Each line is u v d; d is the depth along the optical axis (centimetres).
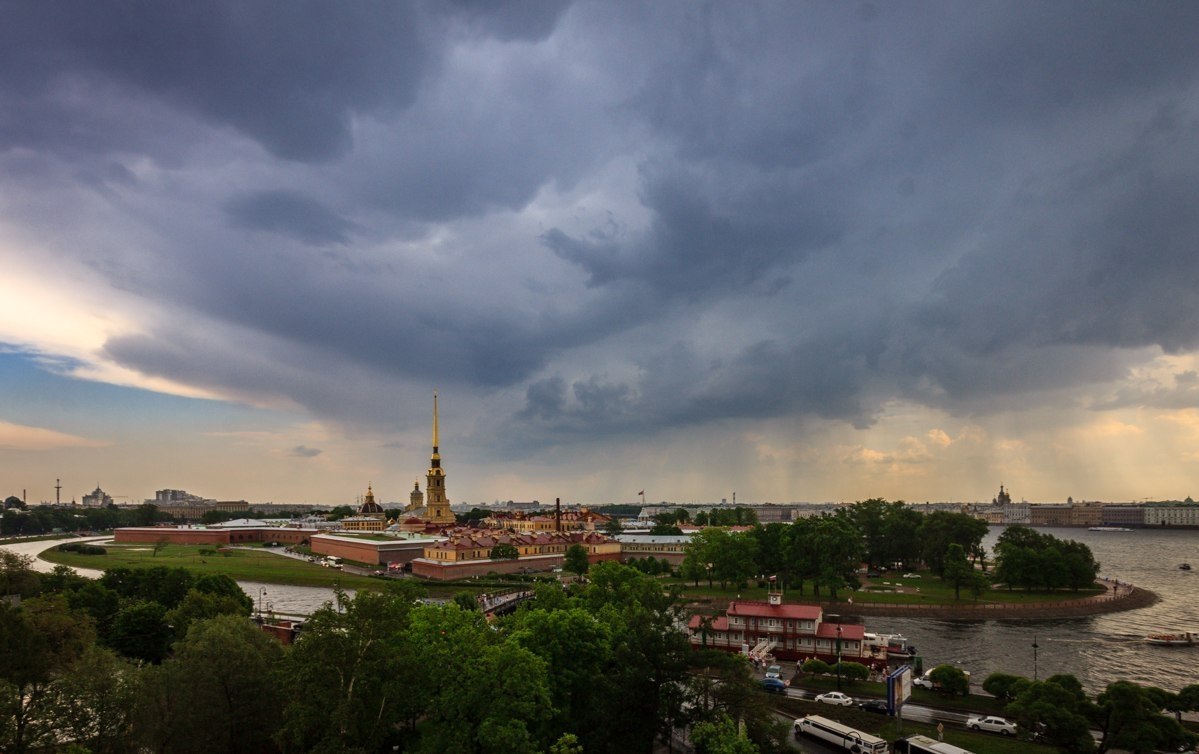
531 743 7744
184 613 13912
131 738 7762
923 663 14388
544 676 8450
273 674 8519
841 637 13925
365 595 7988
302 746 7906
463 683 7938
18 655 8050
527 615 10044
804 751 9294
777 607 14700
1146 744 8450
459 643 8275
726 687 8444
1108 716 8831
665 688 8638
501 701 7719
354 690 7531
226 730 8219
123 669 8131
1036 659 14762
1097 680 13500
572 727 9106
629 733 8462
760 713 8281
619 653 8806
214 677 8275
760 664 13388
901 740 9175
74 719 7419
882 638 15138
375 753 8225
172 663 8450
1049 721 8769
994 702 11188
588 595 13200
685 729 9956
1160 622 19550
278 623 15538
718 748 7375
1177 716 10350
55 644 9181
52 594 14412
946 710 10906
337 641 7562
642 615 9225
